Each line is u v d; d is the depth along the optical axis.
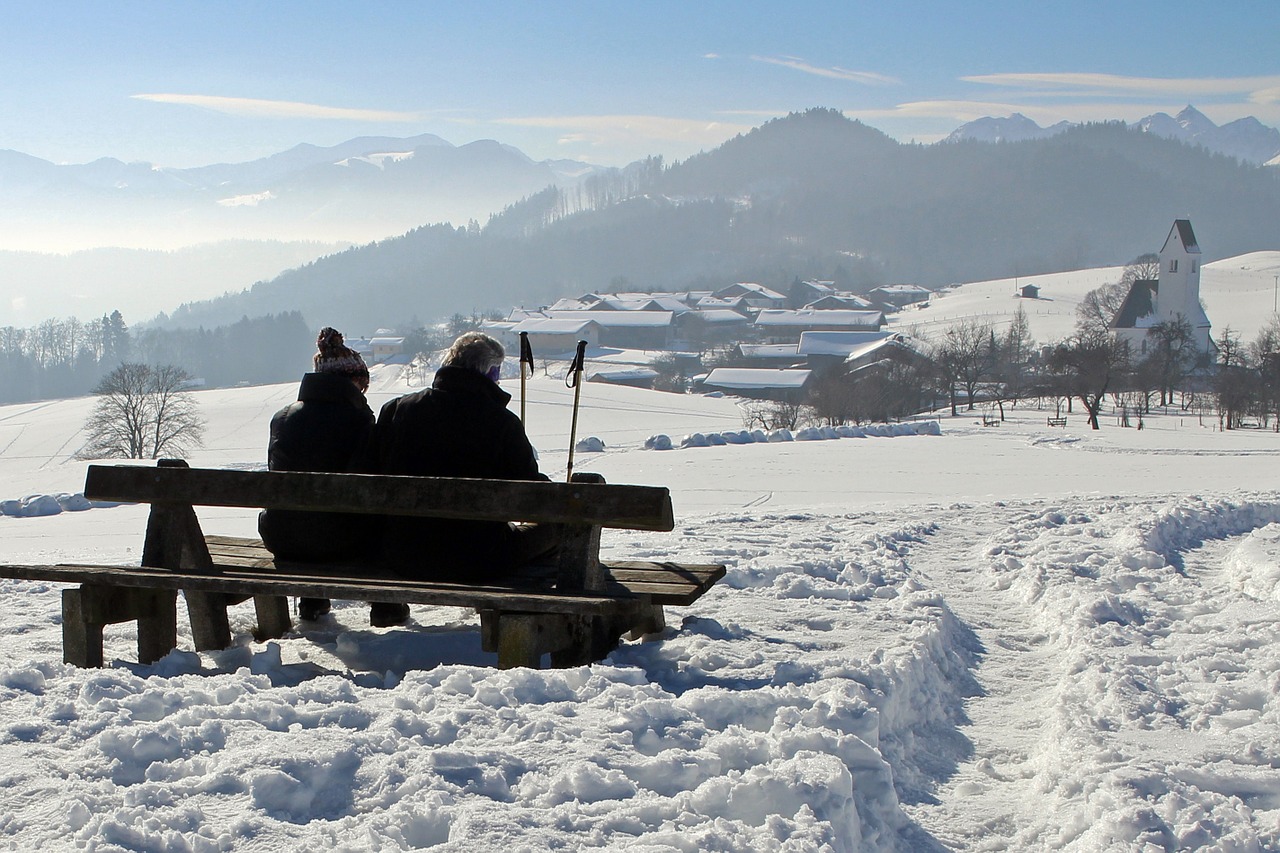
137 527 13.16
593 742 3.42
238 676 4.12
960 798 3.83
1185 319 129.88
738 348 170.12
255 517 13.44
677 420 69.06
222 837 2.75
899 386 90.25
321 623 5.97
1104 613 6.25
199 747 3.31
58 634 5.49
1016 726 4.65
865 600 6.34
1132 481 17.22
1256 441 31.64
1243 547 8.31
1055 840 3.43
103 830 2.72
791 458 22.56
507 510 4.48
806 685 4.21
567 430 60.19
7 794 2.97
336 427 5.66
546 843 2.74
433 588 4.46
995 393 95.44
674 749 3.41
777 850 2.79
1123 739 4.14
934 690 4.85
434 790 3.01
